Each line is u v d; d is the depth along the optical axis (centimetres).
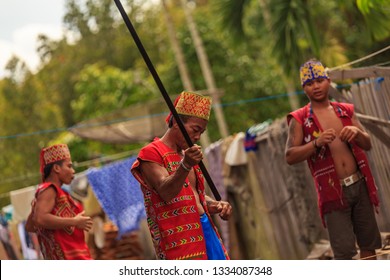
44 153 1468
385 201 1603
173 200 1070
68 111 6894
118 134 2589
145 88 5222
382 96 1508
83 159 4644
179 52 4203
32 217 1482
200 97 1084
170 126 1098
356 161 1304
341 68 1552
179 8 6856
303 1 2967
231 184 2195
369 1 1992
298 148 1298
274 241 2111
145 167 1071
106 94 5319
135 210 2292
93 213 2403
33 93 6556
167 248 1066
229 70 4681
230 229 2234
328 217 1309
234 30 3225
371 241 1315
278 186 2047
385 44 2620
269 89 4700
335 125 1311
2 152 5659
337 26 4150
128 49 6906
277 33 3003
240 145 2138
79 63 6938
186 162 1018
